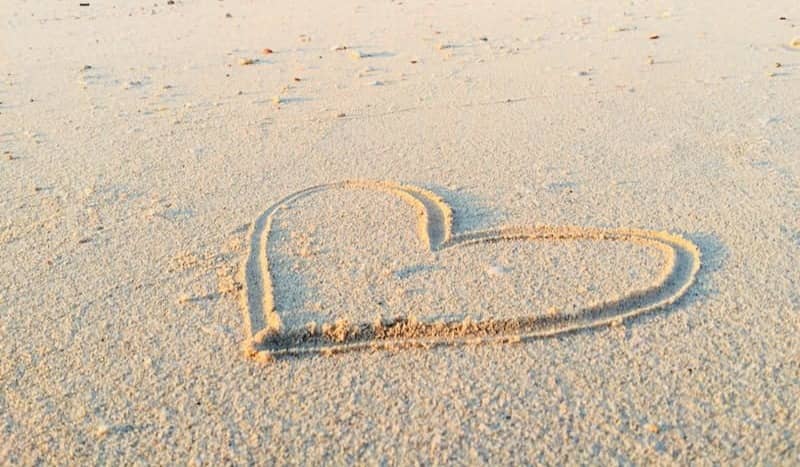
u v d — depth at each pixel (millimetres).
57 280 498
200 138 757
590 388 387
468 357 414
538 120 778
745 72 927
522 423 367
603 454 348
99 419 379
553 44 1138
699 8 1397
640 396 380
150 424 375
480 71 985
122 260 519
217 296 473
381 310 450
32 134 786
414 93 893
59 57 1175
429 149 705
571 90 882
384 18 1433
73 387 400
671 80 910
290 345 430
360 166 668
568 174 635
